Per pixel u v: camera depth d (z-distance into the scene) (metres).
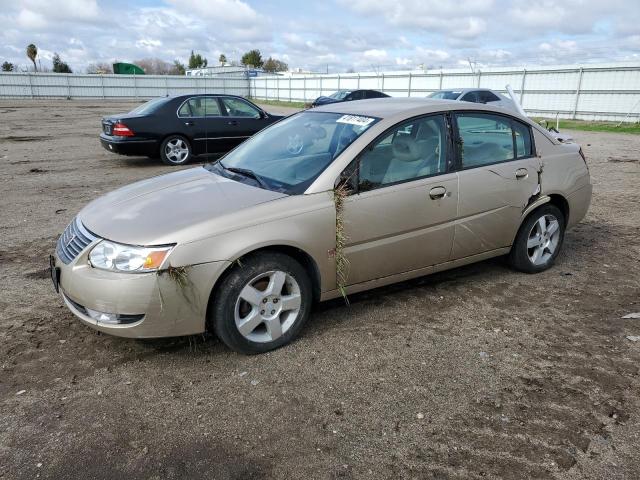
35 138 16.80
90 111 31.19
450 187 4.05
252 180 3.84
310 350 3.53
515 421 2.81
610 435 2.71
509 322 3.95
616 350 3.55
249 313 3.39
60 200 7.96
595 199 8.05
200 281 3.13
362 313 4.07
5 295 4.36
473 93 16.86
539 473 2.45
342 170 3.62
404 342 3.64
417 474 2.45
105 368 3.31
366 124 3.91
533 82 28.59
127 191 3.97
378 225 3.72
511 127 4.58
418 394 3.05
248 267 3.29
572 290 4.54
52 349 3.52
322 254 3.54
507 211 4.45
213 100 11.86
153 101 11.95
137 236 3.14
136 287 3.05
